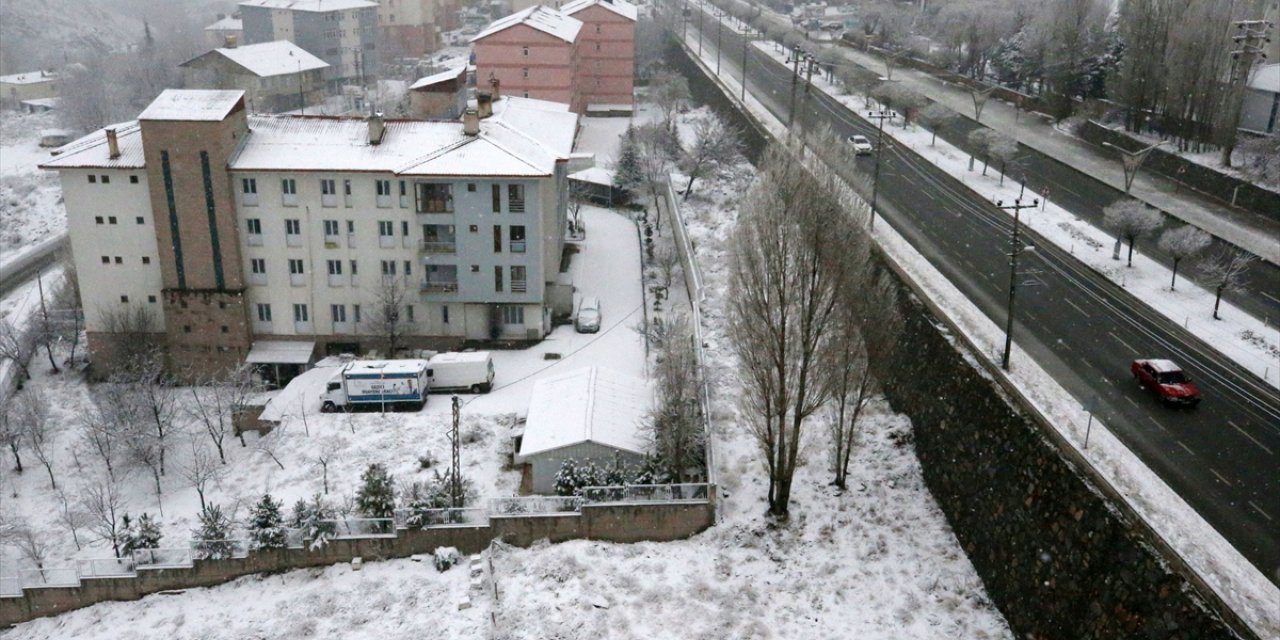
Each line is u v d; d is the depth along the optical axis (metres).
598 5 130.50
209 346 68.81
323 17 164.75
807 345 47.12
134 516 54.75
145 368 63.91
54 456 61.41
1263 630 31.78
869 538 47.94
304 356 68.94
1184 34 85.19
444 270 68.94
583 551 49.12
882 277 52.72
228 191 65.44
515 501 50.25
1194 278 61.78
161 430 59.28
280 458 58.41
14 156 134.00
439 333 70.62
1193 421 45.31
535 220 67.19
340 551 49.97
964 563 45.78
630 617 44.34
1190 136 85.56
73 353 73.12
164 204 65.44
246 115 70.12
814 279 46.47
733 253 51.97
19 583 48.62
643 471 52.06
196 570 49.47
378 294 69.00
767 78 135.75
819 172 48.81
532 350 69.88
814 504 50.44
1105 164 87.12
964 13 139.75
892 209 75.75
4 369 70.50
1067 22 105.12
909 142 97.56
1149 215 63.00
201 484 55.28
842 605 44.25
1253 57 82.25
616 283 79.75
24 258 101.62
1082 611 38.06
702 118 122.06
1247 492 39.84
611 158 109.81
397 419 61.66
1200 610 33.06
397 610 46.34
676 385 52.94
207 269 67.12
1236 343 53.00
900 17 161.62
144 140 63.84
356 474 56.16
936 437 50.97
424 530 49.94
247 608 47.69
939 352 52.97
